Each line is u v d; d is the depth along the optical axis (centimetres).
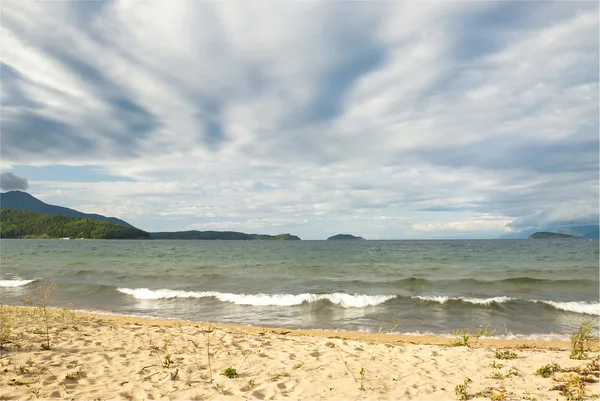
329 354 802
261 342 934
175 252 6544
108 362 697
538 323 1346
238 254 5928
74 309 1627
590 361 727
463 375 642
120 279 2605
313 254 5878
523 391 545
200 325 1260
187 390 550
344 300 1722
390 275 2880
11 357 685
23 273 2972
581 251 6481
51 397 510
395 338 1154
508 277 2681
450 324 1344
